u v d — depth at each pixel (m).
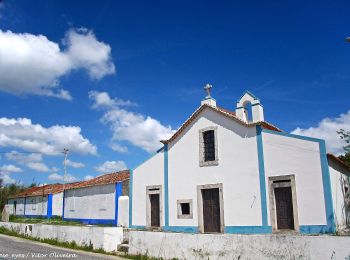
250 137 19.25
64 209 34.56
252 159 18.97
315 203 16.56
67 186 38.66
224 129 20.39
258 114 20.00
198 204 20.66
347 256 11.71
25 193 45.75
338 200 17.58
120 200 26.19
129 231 19.41
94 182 31.42
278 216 17.78
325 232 16.03
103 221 28.08
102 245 19.19
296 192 17.20
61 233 22.55
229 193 19.53
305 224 16.70
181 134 22.30
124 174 30.25
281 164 17.91
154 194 23.12
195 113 21.59
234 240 14.12
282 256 12.92
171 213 21.75
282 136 18.09
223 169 20.02
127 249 18.77
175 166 22.17
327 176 16.41
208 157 21.02
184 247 15.51
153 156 23.48
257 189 18.52
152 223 22.88
